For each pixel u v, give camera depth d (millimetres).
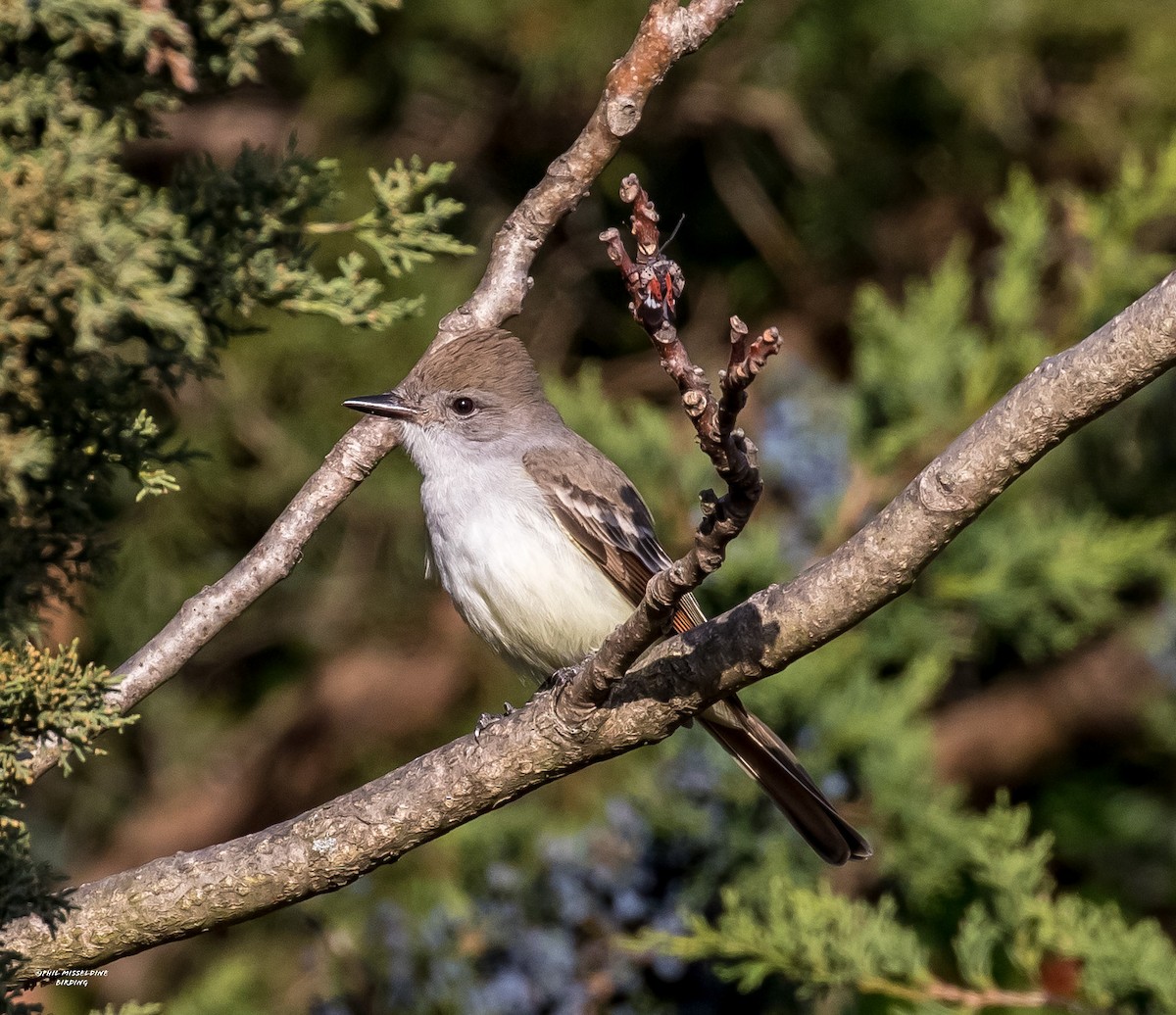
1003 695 14258
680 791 9594
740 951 8680
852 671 10469
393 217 6859
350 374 13375
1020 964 8883
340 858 6426
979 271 14930
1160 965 8484
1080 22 13914
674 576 5527
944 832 9695
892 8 13906
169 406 13023
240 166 6281
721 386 4895
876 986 8719
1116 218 11414
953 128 14531
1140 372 5418
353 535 14156
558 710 6309
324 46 14156
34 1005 5375
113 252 5078
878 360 11328
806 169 14664
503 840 10141
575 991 9070
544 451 9648
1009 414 5586
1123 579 11055
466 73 14352
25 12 5559
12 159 5211
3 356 5121
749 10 14195
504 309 7969
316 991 9961
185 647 7016
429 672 13664
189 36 5820
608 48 13734
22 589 5422
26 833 5449
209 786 13773
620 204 14828
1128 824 13508
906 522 5789
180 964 12500
